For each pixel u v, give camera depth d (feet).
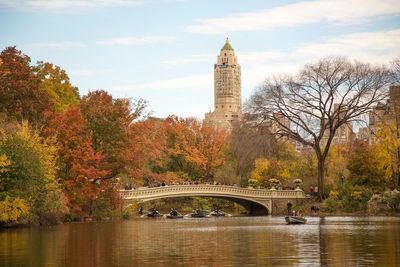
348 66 384.88
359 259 136.67
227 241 183.42
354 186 389.19
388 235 197.06
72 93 401.08
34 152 248.11
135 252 154.92
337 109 390.42
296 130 404.36
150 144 388.98
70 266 130.93
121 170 325.83
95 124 316.40
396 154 380.78
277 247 163.84
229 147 508.12
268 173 465.06
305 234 207.92
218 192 391.86
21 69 328.70
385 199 357.41
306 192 442.91
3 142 240.32
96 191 310.04
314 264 130.11
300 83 389.60
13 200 232.53
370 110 385.29
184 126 515.50
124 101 344.08
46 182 258.57
